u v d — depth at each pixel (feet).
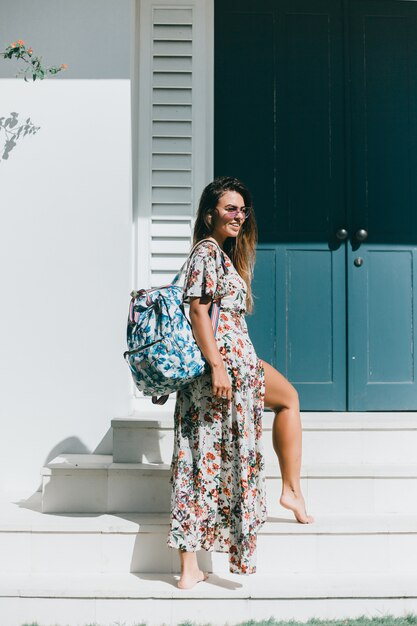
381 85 14.23
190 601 9.29
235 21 14.21
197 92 13.76
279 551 10.02
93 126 12.41
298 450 10.11
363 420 11.88
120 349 12.21
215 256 9.37
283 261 14.11
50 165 12.37
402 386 14.05
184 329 9.11
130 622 9.27
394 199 14.24
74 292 12.27
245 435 9.20
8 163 12.36
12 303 12.26
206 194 9.85
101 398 12.19
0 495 11.97
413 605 9.39
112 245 12.31
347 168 14.20
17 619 9.29
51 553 10.02
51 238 12.30
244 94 14.19
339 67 14.28
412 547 10.11
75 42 12.51
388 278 14.17
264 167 14.16
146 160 13.66
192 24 13.78
